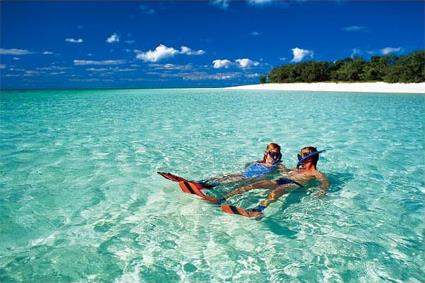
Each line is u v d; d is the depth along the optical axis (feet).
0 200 14.40
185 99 80.33
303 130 31.71
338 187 16.16
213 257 10.11
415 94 87.45
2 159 20.85
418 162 20.63
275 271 9.44
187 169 19.06
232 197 14.28
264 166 16.16
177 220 12.50
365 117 41.29
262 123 36.29
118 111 49.80
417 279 9.16
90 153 22.50
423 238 11.37
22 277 9.20
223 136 28.60
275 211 13.20
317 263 9.83
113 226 12.07
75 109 53.06
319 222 12.40
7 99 81.20
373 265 9.77
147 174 18.01
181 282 8.98
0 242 10.95
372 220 12.66
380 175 18.11
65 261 9.91
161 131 31.14
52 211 13.35
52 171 18.45
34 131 31.01
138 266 9.68
